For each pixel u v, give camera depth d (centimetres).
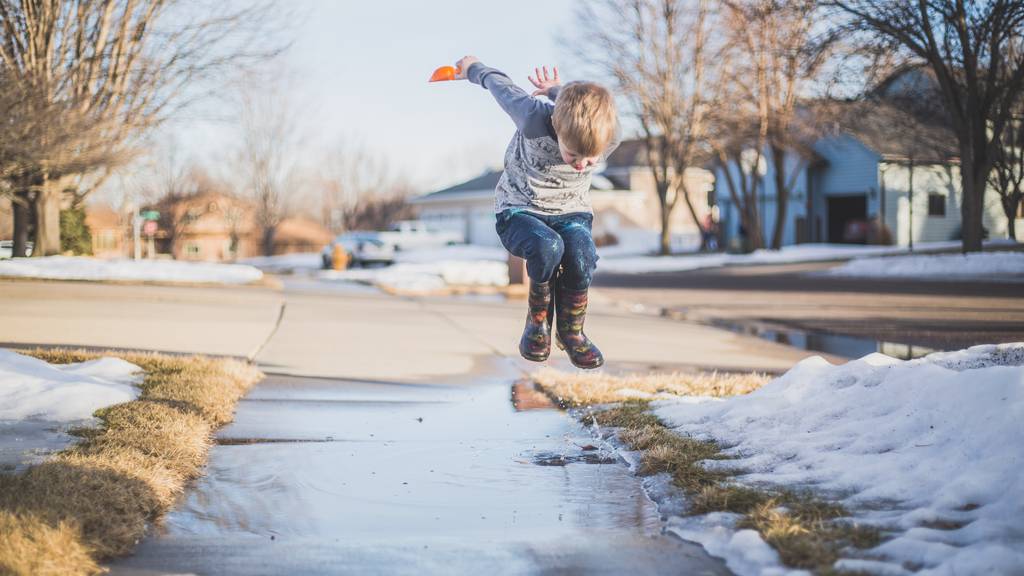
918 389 564
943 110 3133
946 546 371
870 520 421
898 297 2008
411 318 1560
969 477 437
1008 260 2523
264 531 461
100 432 620
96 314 1358
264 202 5756
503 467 604
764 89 3716
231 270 2156
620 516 487
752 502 461
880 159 4316
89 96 1969
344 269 3488
